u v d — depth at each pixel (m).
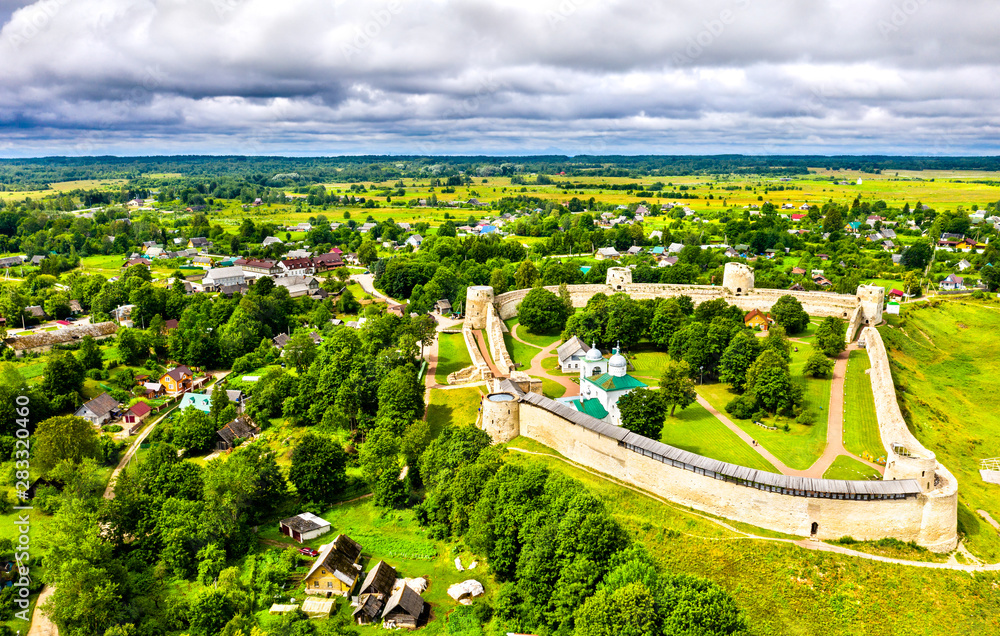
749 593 87.62
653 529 97.81
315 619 91.44
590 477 112.50
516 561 96.44
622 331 179.50
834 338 170.88
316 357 180.25
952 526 95.25
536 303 198.25
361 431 144.88
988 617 85.31
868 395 147.62
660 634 74.06
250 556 106.00
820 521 95.12
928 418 147.12
